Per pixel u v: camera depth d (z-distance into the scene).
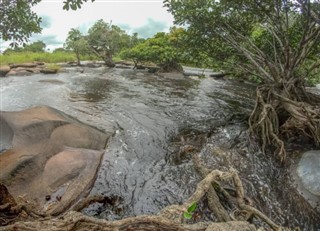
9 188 4.96
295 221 4.81
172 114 11.02
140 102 12.93
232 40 9.85
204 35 10.47
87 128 7.80
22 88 15.50
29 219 3.57
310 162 6.09
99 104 12.18
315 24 7.96
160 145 7.77
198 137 8.27
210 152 6.89
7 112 7.48
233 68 11.51
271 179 5.93
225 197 4.68
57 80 18.88
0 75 20.89
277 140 7.06
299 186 5.56
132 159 6.82
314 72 10.85
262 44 10.76
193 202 2.94
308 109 7.50
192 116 10.82
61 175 5.48
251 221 3.95
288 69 8.48
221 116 10.91
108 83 18.83
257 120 8.44
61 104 11.93
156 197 5.33
